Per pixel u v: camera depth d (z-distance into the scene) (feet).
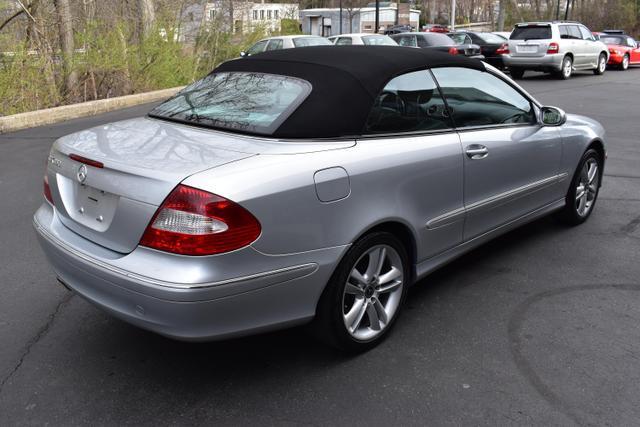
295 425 8.89
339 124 10.19
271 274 8.90
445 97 12.28
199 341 8.68
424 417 9.05
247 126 10.18
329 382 9.94
